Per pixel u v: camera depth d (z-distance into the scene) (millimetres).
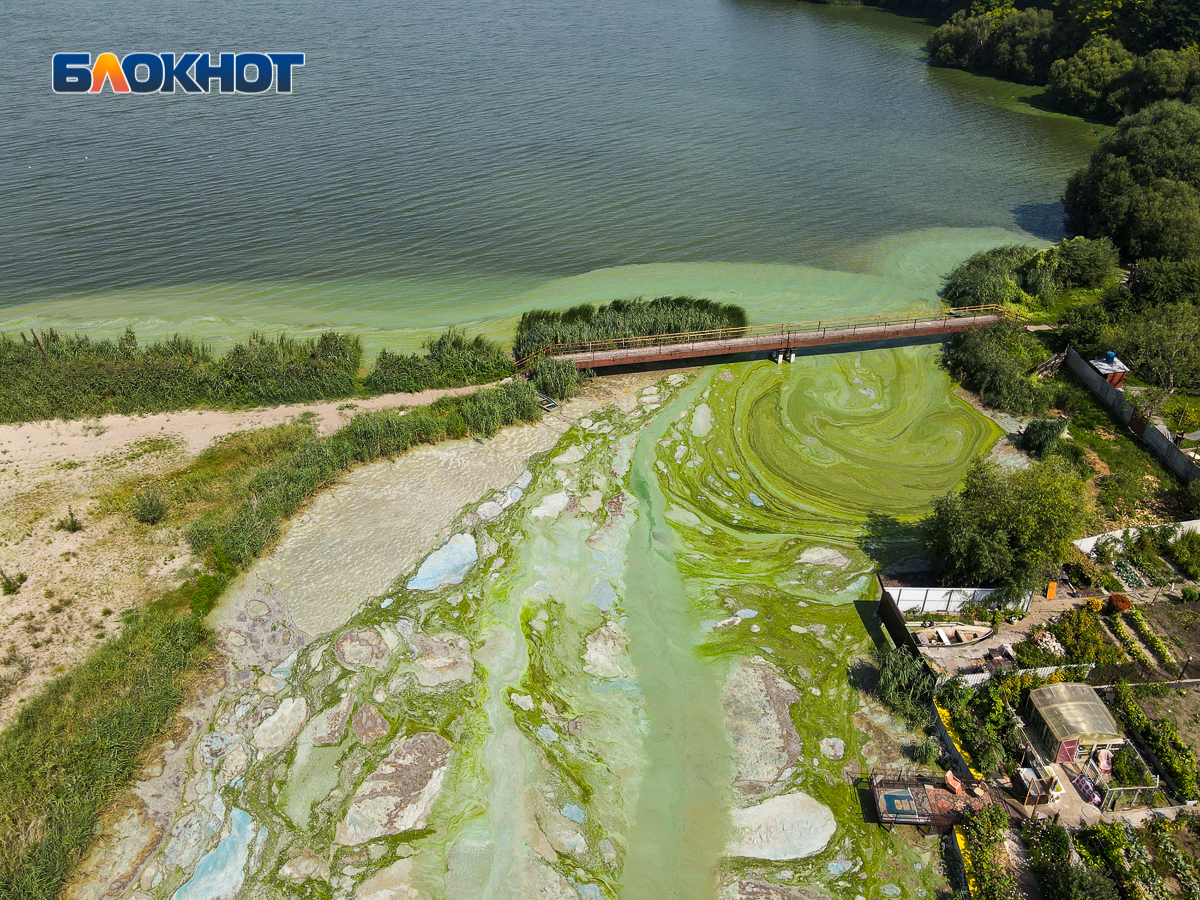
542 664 35500
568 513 43938
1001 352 53625
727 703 33750
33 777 29844
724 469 47031
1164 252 64875
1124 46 108250
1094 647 33719
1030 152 96062
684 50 139875
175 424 50469
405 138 98562
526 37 146375
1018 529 35438
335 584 39469
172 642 35562
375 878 27734
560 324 58094
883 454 47938
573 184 86625
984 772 29641
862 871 27672
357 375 55625
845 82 122938
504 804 30031
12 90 113875
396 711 33438
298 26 149625
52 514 43062
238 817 29625
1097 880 24922
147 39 137750
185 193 84125
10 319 63375
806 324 60312
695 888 27484
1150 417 46906
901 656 33281
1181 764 29172
